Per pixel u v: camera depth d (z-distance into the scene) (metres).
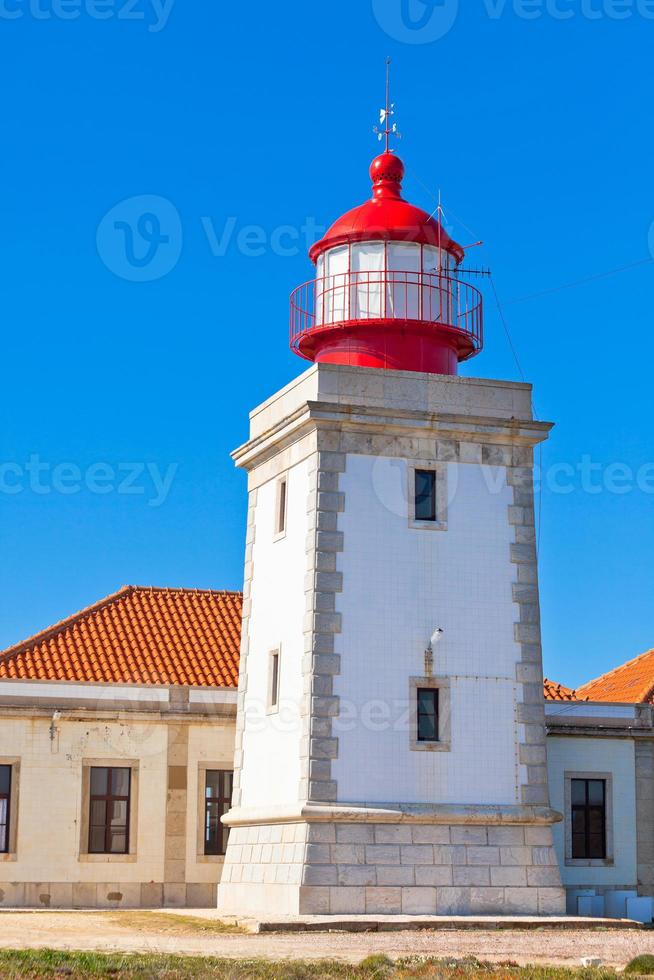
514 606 28.17
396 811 26.52
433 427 28.11
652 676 35.34
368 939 23.05
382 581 27.41
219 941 22.48
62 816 30.77
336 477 27.53
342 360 29.00
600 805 32.06
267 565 29.55
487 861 26.92
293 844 26.53
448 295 29.52
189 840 31.30
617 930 25.58
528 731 27.78
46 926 24.53
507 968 19.12
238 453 31.27
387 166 30.19
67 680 31.41
